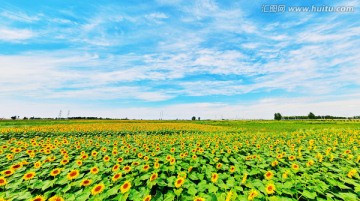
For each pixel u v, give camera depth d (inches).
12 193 169.8
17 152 298.4
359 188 168.6
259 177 224.2
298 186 171.2
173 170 219.6
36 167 227.3
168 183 182.1
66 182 185.5
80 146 362.0
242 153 334.6
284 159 274.8
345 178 196.2
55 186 190.7
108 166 241.4
